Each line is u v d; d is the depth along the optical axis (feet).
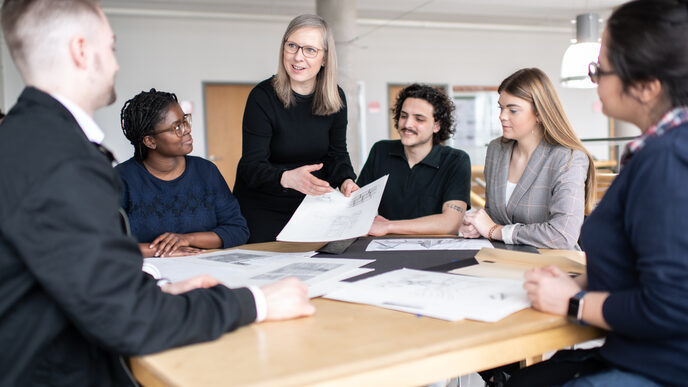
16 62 2.80
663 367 2.79
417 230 6.72
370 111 30.55
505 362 2.84
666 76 2.79
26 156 2.44
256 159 7.15
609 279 3.10
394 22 28.94
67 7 2.71
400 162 7.86
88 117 2.86
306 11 26.81
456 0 26.21
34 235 2.35
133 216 6.17
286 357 2.52
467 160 7.57
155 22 26.35
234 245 6.50
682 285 2.56
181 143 6.15
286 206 7.54
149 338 2.53
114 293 2.43
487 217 5.97
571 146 6.04
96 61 2.83
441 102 7.50
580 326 3.06
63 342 2.64
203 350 2.64
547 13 29.37
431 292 3.51
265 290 3.12
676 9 2.75
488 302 3.26
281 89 7.09
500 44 32.60
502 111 6.26
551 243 5.48
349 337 2.77
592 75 3.26
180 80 26.96
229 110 28.02
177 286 3.29
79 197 2.41
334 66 7.15
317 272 4.32
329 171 7.79
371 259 4.82
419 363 2.58
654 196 2.67
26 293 2.50
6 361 2.49
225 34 27.53
